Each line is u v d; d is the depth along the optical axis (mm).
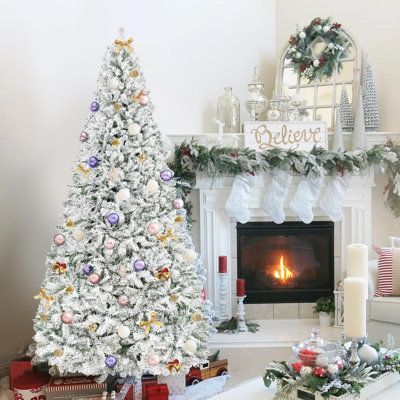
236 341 3789
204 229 4168
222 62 4527
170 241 2828
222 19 4520
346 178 4070
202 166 3994
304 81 4535
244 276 4301
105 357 2637
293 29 4727
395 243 3898
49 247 3635
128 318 2707
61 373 2705
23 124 3465
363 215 4191
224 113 4387
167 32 4242
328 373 1857
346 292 1875
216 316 4141
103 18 3875
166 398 2713
